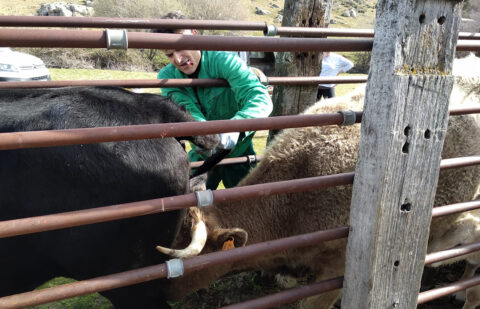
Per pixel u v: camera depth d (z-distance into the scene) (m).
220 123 1.56
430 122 1.67
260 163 2.83
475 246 2.26
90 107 1.95
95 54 14.06
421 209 1.79
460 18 1.61
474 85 3.02
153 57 15.28
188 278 2.46
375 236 1.72
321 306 2.88
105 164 1.87
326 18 3.42
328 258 2.71
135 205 1.52
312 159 2.66
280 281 3.00
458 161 2.02
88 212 1.46
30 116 1.83
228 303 3.21
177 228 2.18
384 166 1.64
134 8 16.48
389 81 1.57
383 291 1.83
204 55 2.90
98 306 3.08
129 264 2.08
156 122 2.05
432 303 3.35
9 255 1.86
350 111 1.76
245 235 2.18
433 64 1.62
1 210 1.79
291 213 2.66
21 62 8.34
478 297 3.05
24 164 1.78
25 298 1.42
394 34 1.52
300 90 3.49
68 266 2.01
